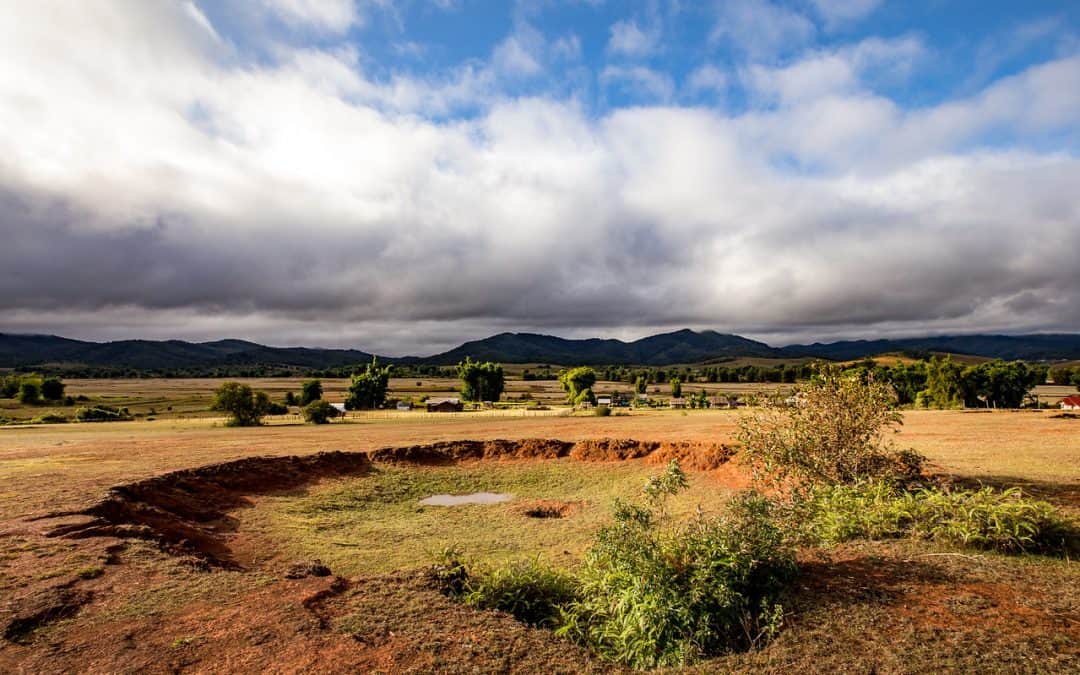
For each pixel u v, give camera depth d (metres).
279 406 65.75
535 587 8.62
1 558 9.52
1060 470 16.94
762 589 7.53
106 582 8.53
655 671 6.11
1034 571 7.92
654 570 7.50
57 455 24.25
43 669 5.91
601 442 29.48
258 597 7.92
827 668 5.70
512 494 24.08
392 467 26.62
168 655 6.18
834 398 14.45
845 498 11.45
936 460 19.56
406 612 7.46
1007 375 65.38
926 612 6.72
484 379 100.00
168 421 53.00
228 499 19.31
